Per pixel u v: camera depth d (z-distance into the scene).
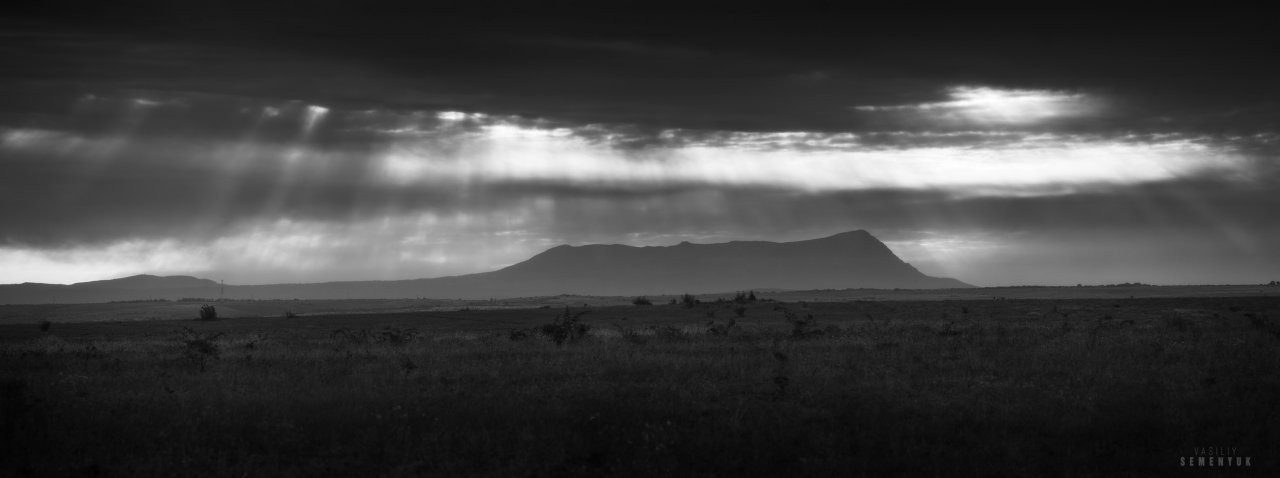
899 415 17.77
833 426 16.92
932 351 28.95
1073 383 21.31
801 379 22.06
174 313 131.38
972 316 61.16
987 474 13.91
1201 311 61.28
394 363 27.47
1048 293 157.62
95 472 14.19
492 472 13.97
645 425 16.66
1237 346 28.16
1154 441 15.79
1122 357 26.06
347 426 16.97
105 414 18.03
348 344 38.66
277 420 17.45
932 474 14.01
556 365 25.98
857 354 27.97
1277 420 16.84
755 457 14.65
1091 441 15.88
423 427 16.88
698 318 67.31
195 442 15.88
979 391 20.19
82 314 130.50
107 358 31.55
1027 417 17.36
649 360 26.62
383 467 14.44
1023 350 28.58
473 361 27.92
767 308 79.19
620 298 178.50
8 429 16.36
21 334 57.44
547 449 15.14
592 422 17.19
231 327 63.69
